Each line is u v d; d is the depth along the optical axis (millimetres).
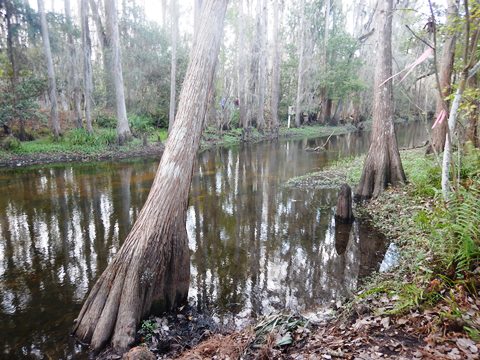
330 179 12594
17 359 3686
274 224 8086
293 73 35594
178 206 4383
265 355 3113
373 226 7609
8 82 18438
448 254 3783
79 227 7812
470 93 4480
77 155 17969
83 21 20031
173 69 21047
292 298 4852
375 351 2867
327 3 32500
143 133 22625
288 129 32750
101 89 26984
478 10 3414
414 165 10547
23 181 12703
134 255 4035
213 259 6215
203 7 4594
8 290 5082
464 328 2826
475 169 6484
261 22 30391
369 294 4121
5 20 18703
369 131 35656
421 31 4469
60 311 4543
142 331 3924
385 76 9289
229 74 33469
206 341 3758
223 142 25141
